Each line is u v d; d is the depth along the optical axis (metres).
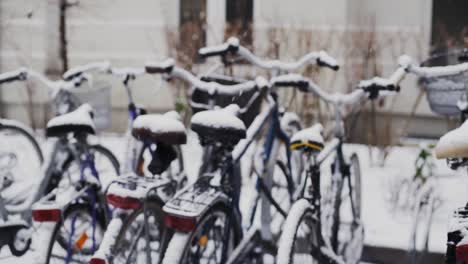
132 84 9.71
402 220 5.20
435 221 5.14
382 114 8.81
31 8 9.94
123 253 3.49
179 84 8.57
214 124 3.29
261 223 3.97
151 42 9.77
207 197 3.28
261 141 5.29
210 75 4.36
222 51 4.39
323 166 4.51
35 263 3.49
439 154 2.64
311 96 7.76
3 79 4.65
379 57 8.69
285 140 4.20
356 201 4.47
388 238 4.73
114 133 9.74
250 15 9.41
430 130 8.98
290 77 4.03
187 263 3.34
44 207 3.53
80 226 3.93
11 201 4.73
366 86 4.07
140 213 3.43
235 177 3.61
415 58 9.09
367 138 8.30
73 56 10.00
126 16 9.84
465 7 9.14
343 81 8.63
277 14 9.00
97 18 9.90
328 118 7.47
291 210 3.39
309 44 8.53
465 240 2.59
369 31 8.81
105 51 9.94
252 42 8.75
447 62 8.88
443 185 6.18
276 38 8.52
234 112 3.45
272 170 4.03
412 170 6.86
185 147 7.91
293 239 3.24
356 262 4.28
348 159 4.24
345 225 4.53
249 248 3.74
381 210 5.47
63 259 3.83
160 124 3.36
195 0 9.71
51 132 3.75
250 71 8.05
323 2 8.88
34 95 9.89
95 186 3.81
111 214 3.87
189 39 9.01
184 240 3.10
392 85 4.00
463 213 2.73
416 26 9.13
